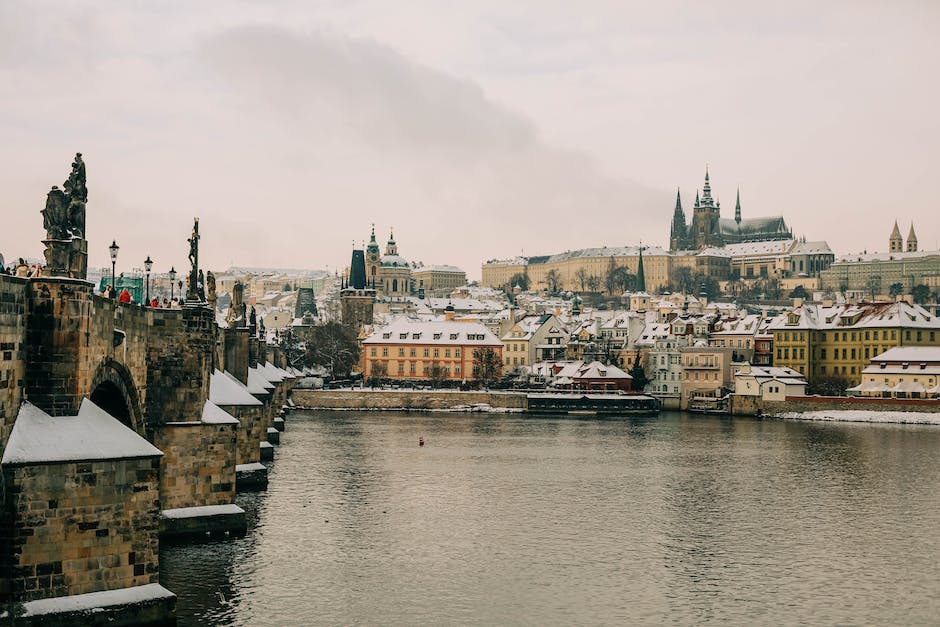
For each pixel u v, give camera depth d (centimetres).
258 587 8150
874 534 10875
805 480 14712
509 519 11431
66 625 6025
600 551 9925
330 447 18025
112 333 7269
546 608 7981
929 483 14488
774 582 8875
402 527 10775
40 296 6356
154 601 6269
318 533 10194
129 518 6278
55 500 6075
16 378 6172
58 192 6500
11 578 5988
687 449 18850
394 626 7425
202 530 9256
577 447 19062
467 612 7825
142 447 6391
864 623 7775
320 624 7375
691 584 8775
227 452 9312
